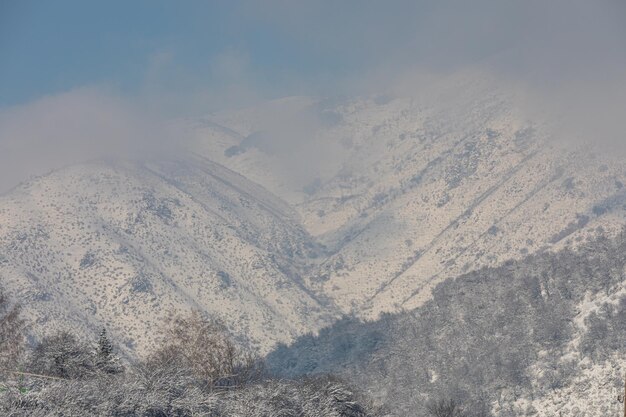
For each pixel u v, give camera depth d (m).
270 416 82.69
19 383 69.69
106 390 71.62
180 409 75.44
